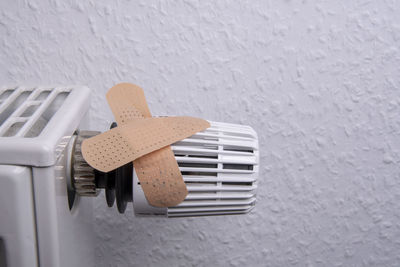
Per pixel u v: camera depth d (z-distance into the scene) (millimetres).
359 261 529
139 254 479
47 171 228
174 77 434
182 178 262
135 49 420
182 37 421
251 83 443
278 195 487
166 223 474
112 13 406
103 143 262
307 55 440
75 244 307
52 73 422
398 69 459
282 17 424
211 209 286
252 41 429
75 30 409
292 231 504
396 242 528
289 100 454
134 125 279
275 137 465
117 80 429
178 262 491
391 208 514
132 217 464
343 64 449
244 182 290
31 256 237
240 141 293
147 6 407
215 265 500
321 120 466
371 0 428
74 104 295
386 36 445
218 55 430
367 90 462
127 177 278
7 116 283
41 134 238
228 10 416
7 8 397
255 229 496
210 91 442
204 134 289
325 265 524
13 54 414
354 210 508
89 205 373
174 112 445
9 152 222
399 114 477
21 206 225
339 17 430
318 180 489
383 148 488
